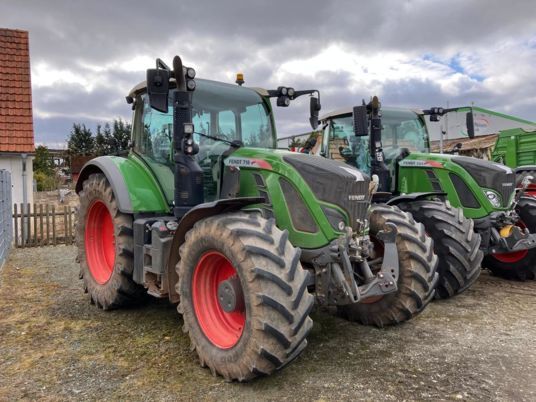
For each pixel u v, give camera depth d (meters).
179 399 2.90
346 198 3.42
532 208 6.01
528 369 3.31
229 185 3.90
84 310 4.72
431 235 5.06
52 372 3.29
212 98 4.33
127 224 4.43
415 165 6.08
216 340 3.27
